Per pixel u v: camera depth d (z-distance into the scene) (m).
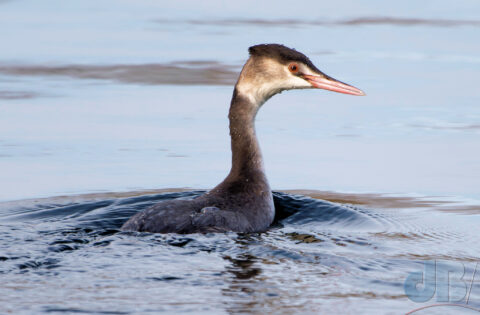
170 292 7.95
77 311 7.38
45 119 17.38
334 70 22.16
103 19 31.16
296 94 20.88
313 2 36.09
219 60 23.34
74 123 17.12
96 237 9.74
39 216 11.55
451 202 12.75
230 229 10.16
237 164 11.84
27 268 8.51
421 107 18.80
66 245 9.31
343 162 14.93
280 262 8.99
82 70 22.12
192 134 16.55
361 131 17.00
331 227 11.17
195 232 9.90
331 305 7.75
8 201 12.47
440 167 14.57
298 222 11.42
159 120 17.45
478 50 25.44
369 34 28.22
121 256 8.96
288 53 12.02
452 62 23.69
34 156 14.97
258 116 18.45
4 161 14.63
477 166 14.61
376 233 10.82
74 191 13.06
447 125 17.28
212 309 7.54
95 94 19.61
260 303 7.73
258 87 12.05
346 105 19.33
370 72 22.17
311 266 8.90
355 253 9.57
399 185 13.64
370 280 8.54
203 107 18.55
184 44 25.78
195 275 8.45
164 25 29.80
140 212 10.36
